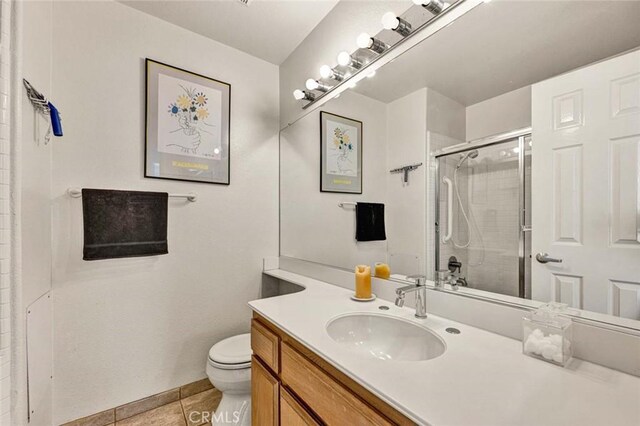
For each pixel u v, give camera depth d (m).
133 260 1.64
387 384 0.68
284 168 2.19
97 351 1.54
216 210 1.94
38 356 1.18
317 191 1.85
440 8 1.09
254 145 2.12
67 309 1.46
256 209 2.12
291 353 1.03
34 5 1.19
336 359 0.80
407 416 0.59
